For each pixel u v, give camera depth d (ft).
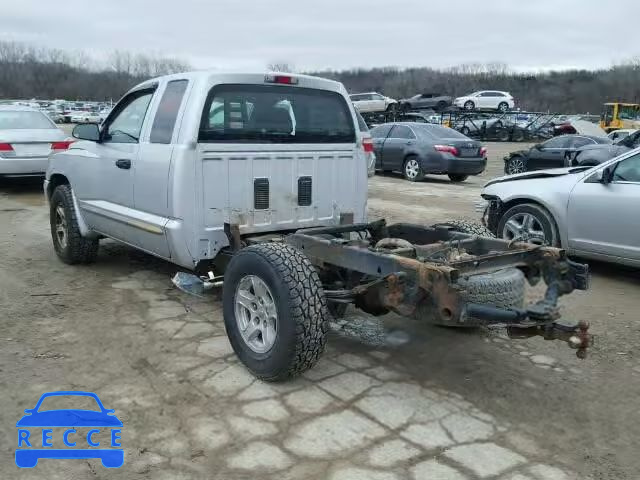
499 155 94.58
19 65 308.40
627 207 20.34
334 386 12.87
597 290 20.61
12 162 36.19
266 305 12.71
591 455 10.64
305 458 10.25
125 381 12.87
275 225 16.42
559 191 22.26
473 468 10.10
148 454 10.30
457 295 10.86
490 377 13.56
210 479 9.67
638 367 14.32
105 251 23.71
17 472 9.79
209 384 12.80
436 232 16.06
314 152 16.89
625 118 125.08
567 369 14.11
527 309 11.23
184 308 17.44
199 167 14.97
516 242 13.99
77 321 16.25
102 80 302.04
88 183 19.29
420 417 11.69
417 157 51.67
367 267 12.45
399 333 16.08
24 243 25.08
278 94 16.14
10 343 14.69
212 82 15.01
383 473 9.88
